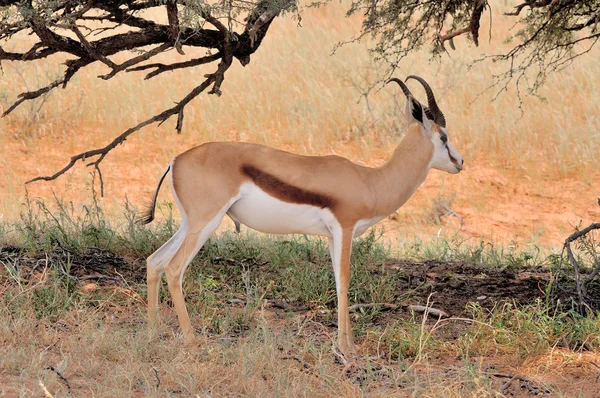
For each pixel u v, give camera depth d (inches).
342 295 364.8
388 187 378.3
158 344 334.3
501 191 831.1
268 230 371.6
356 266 475.2
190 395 289.1
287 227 367.9
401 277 485.7
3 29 394.3
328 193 358.6
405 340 366.9
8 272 409.4
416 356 348.5
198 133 951.6
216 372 312.7
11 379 281.4
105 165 858.1
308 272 461.1
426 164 391.5
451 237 709.9
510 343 367.2
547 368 340.8
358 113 971.9
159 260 367.6
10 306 362.6
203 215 352.5
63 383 282.5
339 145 932.0
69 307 373.4
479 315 394.0
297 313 417.7
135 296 408.5
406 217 773.3
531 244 668.7
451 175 863.7
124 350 321.4
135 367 303.4
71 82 1004.6
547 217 776.3
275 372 315.9
